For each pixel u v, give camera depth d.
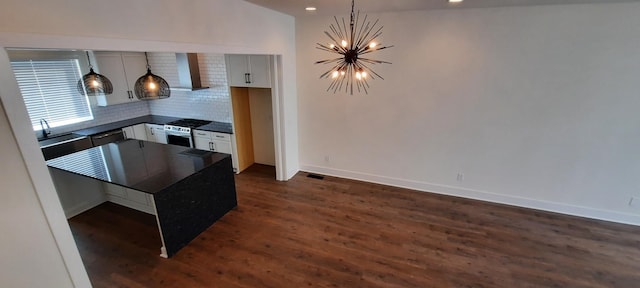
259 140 5.58
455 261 2.92
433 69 3.81
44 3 1.44
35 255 1.64
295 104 4.75
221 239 3.30
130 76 5.56
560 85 3.33
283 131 4.59
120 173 3.16
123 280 2.70
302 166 5.21
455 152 4.08
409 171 4.46
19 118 1.46
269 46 3.71
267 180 4.92
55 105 4.87
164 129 5.54
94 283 2.66
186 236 3.19
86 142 4.76
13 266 1.57
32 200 1.58
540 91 3.42
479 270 2.79
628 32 2.95
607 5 2.94
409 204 4.05
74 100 5.11
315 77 4.50
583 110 3.32
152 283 2.66
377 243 3.21
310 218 3.73
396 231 3.43
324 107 4.64
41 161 1.58
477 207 3.94
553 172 3.67
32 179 1.56
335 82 4.41
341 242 3.24
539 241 3.20
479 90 3.68
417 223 3.59
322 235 3.37
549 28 3.19
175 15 2.19
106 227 3.56
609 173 3.43
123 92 5.48
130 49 1.89
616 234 3.30
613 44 3.02
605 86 3.17
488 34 3.44
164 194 2.85
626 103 3.15
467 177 4.14
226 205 3.82
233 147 5.12
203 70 5.51
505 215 3.73
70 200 3.75
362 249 3.12
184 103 5.98
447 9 3.51
